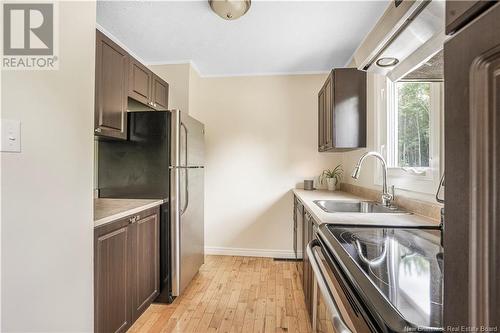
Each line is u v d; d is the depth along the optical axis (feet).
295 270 9.73
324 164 11.06
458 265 1.26
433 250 3.09
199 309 7.10
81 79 3.91
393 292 2.07
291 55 9.60
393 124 6.85
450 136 1.30
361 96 8.07
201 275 9.30
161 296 7.38
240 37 8.30
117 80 6.75
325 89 9.14
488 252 1.12
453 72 1.28
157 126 7.38
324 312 3.90
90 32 4.10
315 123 11.12
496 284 1.09
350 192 9.53
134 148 7.43
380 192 6.97
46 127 3.33
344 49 9.09
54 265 3.43
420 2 2.56
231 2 6.30
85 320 3.96
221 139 11.48
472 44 1.15
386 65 4.01
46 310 3.31
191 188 8.34
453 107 1.28
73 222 3.75
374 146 7.63
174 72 10.25
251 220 11.35
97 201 6.83
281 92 11.26
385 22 3.22
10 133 2.90
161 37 8.32
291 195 11.18
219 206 11.49
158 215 7.26
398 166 6.67
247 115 11.39
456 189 1.27
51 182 3.39
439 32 2.86
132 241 5.92
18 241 2.99
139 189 7.43
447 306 1.33
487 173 1.11
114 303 5.21
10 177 2.91
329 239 3.50
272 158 11.28
